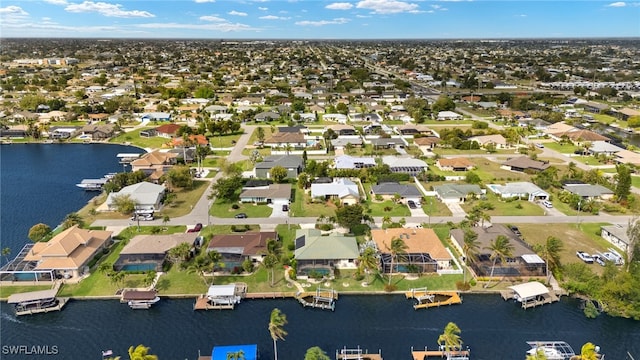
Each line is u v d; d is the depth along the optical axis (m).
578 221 114.94
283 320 69.31
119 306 81.50
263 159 159.75
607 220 115.69
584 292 83.12
